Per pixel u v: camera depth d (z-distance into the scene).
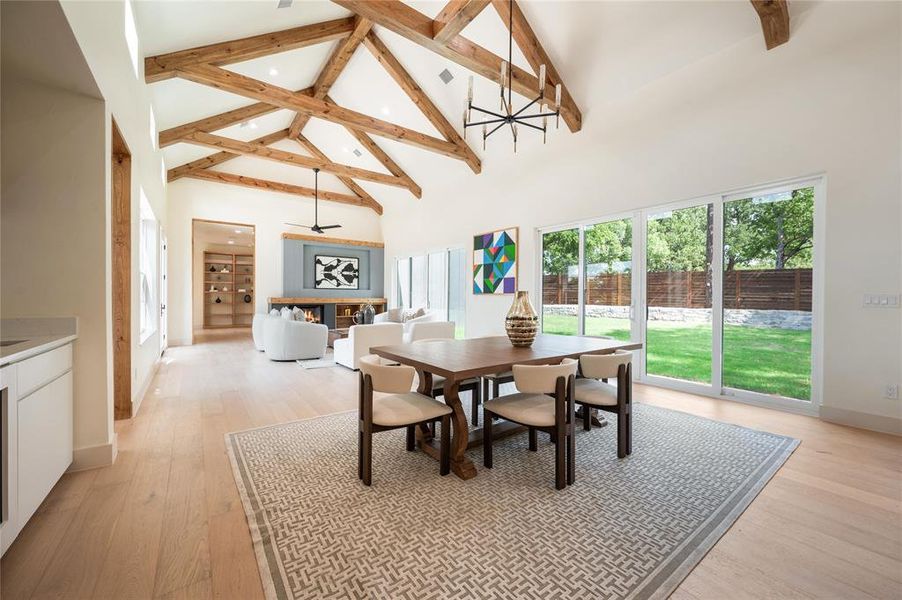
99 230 2.24
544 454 2.52
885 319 2.79
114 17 2.46
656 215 4.21
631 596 1.30
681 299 4.03
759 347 3.52
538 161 5.50
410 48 5.27
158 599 1.29
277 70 5.63
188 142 5.96
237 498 1.94
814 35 3.05
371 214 10.12
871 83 2.81
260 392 4.04
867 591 1.32
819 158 3.06
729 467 2.29
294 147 8.88
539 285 5.62
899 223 2.72
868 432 2.81
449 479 2.15
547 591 1.33
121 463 2.32
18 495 1.49
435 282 8.03
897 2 2.71
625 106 4.38
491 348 2.77
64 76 2.02
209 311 11.54
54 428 1.88
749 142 3.44
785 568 1.44
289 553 1.52
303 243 8.95
